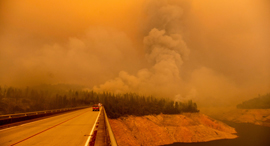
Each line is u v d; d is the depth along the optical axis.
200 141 111.50
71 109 44.88
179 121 138.00
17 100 124.00
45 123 16.58
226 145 102.69
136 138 94.06
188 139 112.69
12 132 11.23
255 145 101.38
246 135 129.50
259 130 143.12
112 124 97.94
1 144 7.87
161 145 98.88
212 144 105.31
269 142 106.62
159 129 113.56
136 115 129.75
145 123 115.25
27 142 8.27
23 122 17.16
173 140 108.94
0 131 11.62
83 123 16.50
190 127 128.38
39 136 9.79
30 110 121.56
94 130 11.79
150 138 101.38
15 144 7.88
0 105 105.31
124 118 113.81
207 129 131.38
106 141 7.34
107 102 141.88
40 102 141.25
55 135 10.09
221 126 150.38
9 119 15.27
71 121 18.47
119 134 88.50
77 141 8.48
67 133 10.78
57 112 31.06
